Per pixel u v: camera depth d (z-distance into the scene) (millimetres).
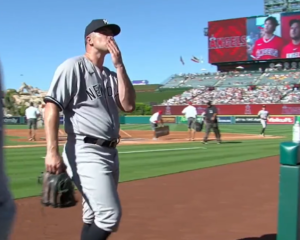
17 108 50656
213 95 54562
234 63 59875
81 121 3041
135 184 7680
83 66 3098
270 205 6020
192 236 4566
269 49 54469
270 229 4844
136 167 10039
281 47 53719
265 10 65562
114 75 3383
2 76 1852
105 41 3158
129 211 5637
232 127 35344
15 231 4625
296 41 52625
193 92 57969
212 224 5039
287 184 3006
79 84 3043
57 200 2834
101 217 2986
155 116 20172
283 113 43531
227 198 6480
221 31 57875
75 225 4926
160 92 68438
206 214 5512
